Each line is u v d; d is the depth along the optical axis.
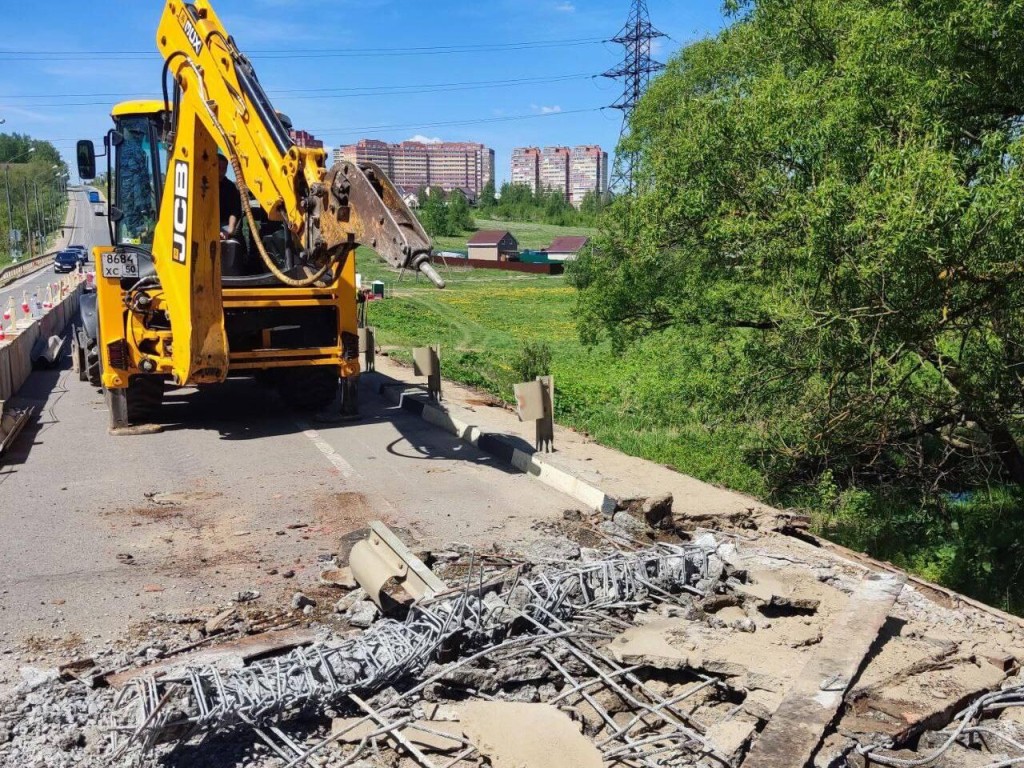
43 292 36.66
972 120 8.88
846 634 4.71
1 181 92.31
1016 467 11.47
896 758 3.78
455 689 4.50
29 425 11.42
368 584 5.40
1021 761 3.80
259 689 4.14
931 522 10.96
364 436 10.87
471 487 8.60
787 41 11.45
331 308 11.39
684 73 17.67
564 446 9.92
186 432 11.00
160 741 3.87
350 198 7.45
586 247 14.84
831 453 11.40
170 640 5.18
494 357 25.36
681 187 10.80
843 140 8.55
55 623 5.45
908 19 8.48
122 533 7.20
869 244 7.90
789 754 3.62
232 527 7.37
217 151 9.84
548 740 3.97
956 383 9.52
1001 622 5.40
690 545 6.20
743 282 11.34
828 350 9.07
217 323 9.80
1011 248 7.25
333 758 3.94
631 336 13.69
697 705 4.29
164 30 9.62
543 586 5.35
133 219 11.05
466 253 88.75
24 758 3.87
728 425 12.09
